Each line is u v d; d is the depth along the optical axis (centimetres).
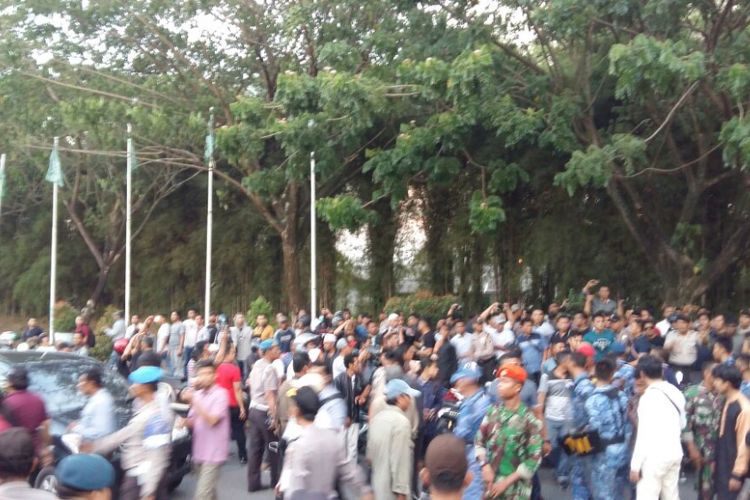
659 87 1534
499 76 1967
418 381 1073
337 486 618
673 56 1498
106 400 854
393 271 2850
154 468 798
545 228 2450
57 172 2452
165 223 3334
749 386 965
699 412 955
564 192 2431
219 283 3216
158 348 2198
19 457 448
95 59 2580
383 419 812
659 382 819
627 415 901
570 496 1127
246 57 2541
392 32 2067
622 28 1750
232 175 3058
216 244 3206
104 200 3341
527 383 1084
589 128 1959
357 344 1477
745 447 794
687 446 982
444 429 1027
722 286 2295
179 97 2569
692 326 1579
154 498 798
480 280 2648
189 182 3241
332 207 2016
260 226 3145
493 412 734
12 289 3847
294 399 687
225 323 2053
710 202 2238
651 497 802
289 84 1908
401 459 805
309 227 2889
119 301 3550
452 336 1612
